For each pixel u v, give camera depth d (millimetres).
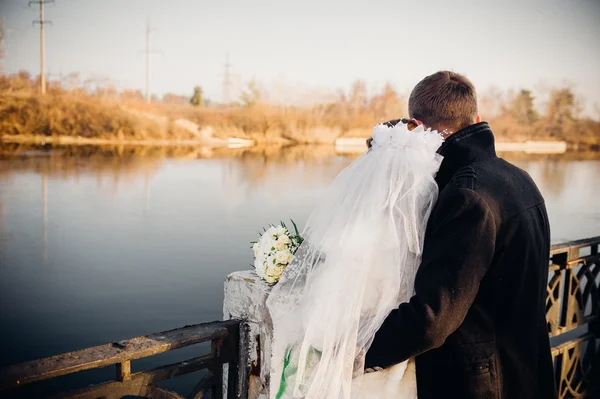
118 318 8789
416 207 1203
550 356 1313
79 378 5695
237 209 24047
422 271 1139
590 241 2363
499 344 1204
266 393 1469
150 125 35094
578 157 38719
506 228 1158
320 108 37562
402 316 1125
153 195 27328
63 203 24609
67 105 32562
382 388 1276
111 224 20031
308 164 36719
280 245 1463
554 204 27062
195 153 36062
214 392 1481
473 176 1177
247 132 36906
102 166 33188
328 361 1218
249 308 1520
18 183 27906
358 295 1191
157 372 1306
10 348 7465
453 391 1210
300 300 1336
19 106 31234
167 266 12867
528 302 1199
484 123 1282
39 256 14383
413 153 1230
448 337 1213
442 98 1291
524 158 38031
